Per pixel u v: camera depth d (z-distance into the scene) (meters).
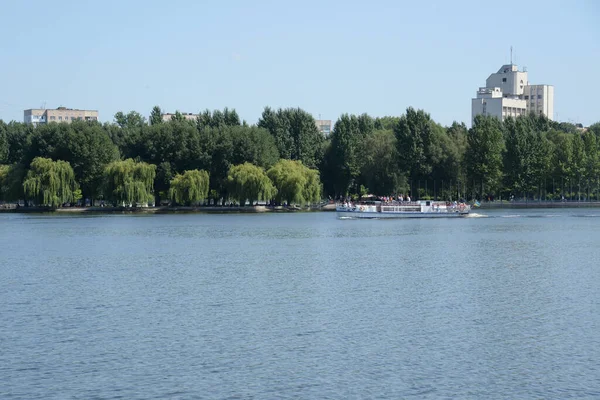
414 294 79.94
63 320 67.56
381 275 94.25
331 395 47.66
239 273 96.62
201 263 107.62
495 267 102.12
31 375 51.47
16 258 115.12
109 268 102.38
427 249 127.00
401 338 60.66
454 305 73.88
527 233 164.50
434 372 51.94
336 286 85.44
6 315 69.81
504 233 164.38
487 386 49.12
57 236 155.75
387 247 130.75
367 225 191.38
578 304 74.31
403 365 53.47
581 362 53.97
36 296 79.56
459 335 61.62
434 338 60.69
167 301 76.44
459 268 101.00
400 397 47.25
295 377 50.94
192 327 64.62
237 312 70.75
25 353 56.59
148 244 137.88
